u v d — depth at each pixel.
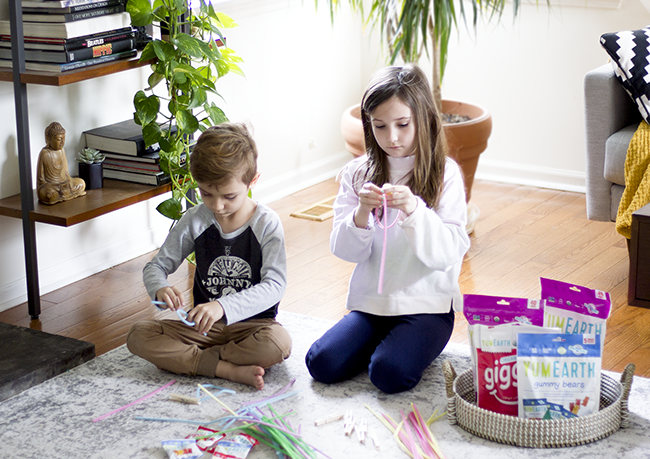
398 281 1.73
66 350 1.85
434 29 2.78
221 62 2.35
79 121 2.38
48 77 1.94
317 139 3.50
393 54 2.70
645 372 1.79
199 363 1.74
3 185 2.21
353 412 1.60
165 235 2.79
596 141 2.48
